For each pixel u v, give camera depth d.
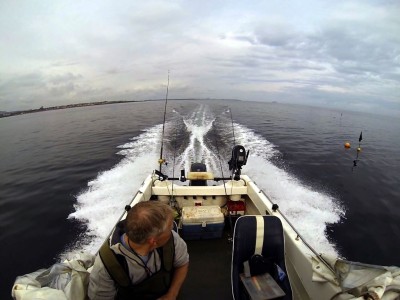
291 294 1.92
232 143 10.80
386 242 4.87
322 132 18.11
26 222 5.66
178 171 7.30
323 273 1.69
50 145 13.77
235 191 3.47
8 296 3.76
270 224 2.12
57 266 1.40
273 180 7.04
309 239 4.68
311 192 6.55
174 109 23.88
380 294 1.17
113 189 6.62
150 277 1.26
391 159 11.13
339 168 9.26
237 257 2.09
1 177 8.75
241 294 1.95
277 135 15.00
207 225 2.95
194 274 2.57
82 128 19.62
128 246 1.18
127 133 14.80
